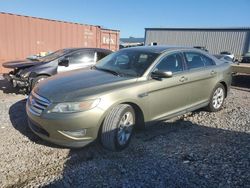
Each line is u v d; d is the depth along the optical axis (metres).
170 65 4.94
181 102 5.11
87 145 3.97
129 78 4.35
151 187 3.15
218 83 6.06
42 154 3.89
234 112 6.37
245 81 11.55
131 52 5.16
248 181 3.31
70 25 13.29
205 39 41.50
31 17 11.92
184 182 3.27
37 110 3.93
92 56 8.70
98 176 3.36
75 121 3.67
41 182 3.20
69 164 3.64
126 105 4.08
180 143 4.45
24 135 4.55
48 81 4.46
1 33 11.12
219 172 3.52
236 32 38.91
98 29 14.73
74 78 4.41
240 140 4.64
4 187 3.08
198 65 5.61
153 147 4.26
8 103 6.69
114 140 3.92
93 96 3.78
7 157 3.77
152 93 4.44
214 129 5.18
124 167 3.60
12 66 7.65
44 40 12.46
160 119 4.71
